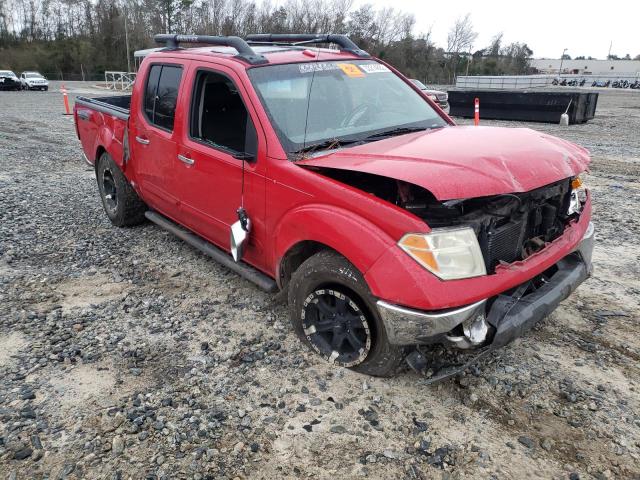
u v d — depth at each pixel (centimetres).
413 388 321
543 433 287
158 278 480
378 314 297
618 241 581
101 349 363
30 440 279
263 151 354
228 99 398
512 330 288
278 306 425
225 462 266
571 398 311
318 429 288
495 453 273
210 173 407
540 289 319
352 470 262
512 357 352
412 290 272
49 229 612
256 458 269
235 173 379
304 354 355
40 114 1986
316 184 318
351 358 327
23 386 322
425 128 404
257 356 353
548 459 269
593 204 737
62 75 7394
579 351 361
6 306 423
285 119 365
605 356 355
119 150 556
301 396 314
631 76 5881
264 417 297
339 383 325
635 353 359
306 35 498
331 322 332
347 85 416
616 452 273
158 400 310
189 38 464
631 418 297
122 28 7931
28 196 752
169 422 292
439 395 315
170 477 256
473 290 276
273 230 356
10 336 378
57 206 707
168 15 7644
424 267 273
